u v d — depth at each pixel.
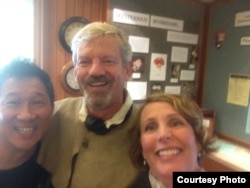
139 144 1.02
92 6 2.09
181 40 2.48
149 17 2.28
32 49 1.98
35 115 0.92
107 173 1.02
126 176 1.03
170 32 2.41
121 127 1.09
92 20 2.11
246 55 2.17
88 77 1.03
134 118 1.08
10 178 0.94
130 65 1.15
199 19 2.54
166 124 0.90
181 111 0.91
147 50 2.32
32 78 0.93
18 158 0.95
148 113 0.94
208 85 2.56
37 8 1.93
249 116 2.16
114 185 1.02
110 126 1.07
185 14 2.46
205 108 2.58
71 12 2.03
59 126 1.17
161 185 0.96
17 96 0.90
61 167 1.07
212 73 2.51
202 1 2.50
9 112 0.89
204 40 2.59
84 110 1.13
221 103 2.42
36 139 0.96
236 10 2.25
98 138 1.07
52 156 1.12
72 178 1.04
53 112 1.12
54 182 1.06
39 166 1.05
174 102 0.93
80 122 1.12
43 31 1.95
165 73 2.46
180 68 2.53
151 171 0.99
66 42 2.02
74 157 1.06
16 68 0.92
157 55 2.38
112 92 1.05
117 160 1.04
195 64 2.60
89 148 1.06
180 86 2.56
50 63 2.01
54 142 1.14
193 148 0.91
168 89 2.50
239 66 2.24
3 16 1.89
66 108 1.21
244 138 2.22
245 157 1.95
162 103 0.94
